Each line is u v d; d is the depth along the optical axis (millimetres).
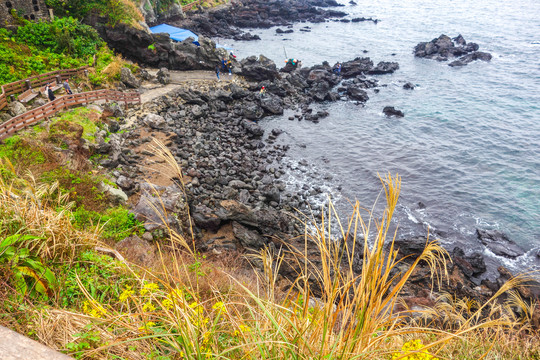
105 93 27438
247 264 14023
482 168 30156
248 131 32438
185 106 33188
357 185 27094
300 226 21250
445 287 16672
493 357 4102
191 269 5348
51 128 19641
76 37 35250
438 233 22609
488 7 95375
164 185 20188
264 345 2182
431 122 37875
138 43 41094
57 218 4359
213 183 23141
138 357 2516
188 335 2219
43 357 1922
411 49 62750
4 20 31188
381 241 1911
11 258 3451
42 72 27641
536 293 16891
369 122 37562
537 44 62656
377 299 2037
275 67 47094
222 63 43500
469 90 46062
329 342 2232
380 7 102562
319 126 36094
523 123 37656
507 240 22172
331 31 76625
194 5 75438
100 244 4785
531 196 26516
